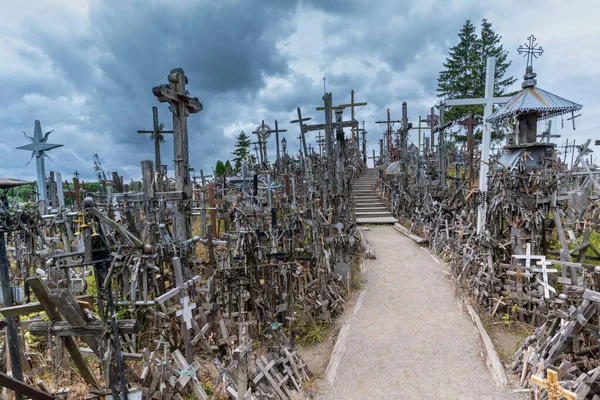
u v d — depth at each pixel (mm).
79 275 7898
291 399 4652
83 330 3055
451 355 5730
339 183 12945
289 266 6387
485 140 11203
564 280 6047
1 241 3145
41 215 8156
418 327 6711
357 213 18188
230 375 4203
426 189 14727
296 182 16969
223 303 6066
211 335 5574
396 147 29844
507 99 10914
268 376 4395
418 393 4883
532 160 7316
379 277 9578
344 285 8391
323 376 5332
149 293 5738
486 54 32219
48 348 5129
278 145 20547
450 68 34969
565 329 4469
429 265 10453
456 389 4910
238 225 6738
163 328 5211
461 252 9539
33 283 2830
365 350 6012
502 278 7070
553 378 3500
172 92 7051
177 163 7445
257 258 6039
